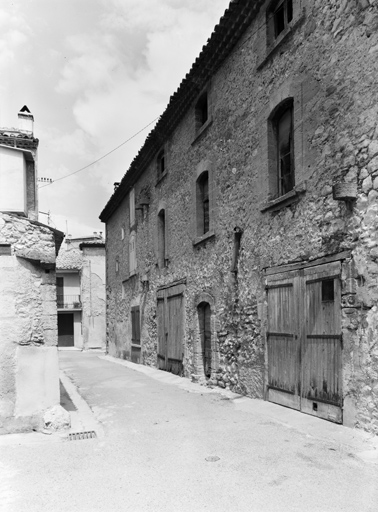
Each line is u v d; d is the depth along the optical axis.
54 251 6.96
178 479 4.42
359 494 3.90
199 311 11.26
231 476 4.43
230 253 9.48
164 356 13.84
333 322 6.10
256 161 8.45
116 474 4.63
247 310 8.66
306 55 6.97
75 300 37.38
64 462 5.05
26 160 10.20
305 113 6.94
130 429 6.50
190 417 7.11
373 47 5.59
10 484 4.45
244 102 9.02
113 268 23.03
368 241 5.55
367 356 5.47
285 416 6.66
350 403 5.70
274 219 7.79
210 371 10.76
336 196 5.80
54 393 6.70
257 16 8.48
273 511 3.66
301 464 4.65
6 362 6.44
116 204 21.88
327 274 6.26
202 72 10.62
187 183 12.13
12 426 6.36
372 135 5.55
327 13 6.50
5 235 6.65
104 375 13.95
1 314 6.50
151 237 15.72
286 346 7.25
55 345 6.81
